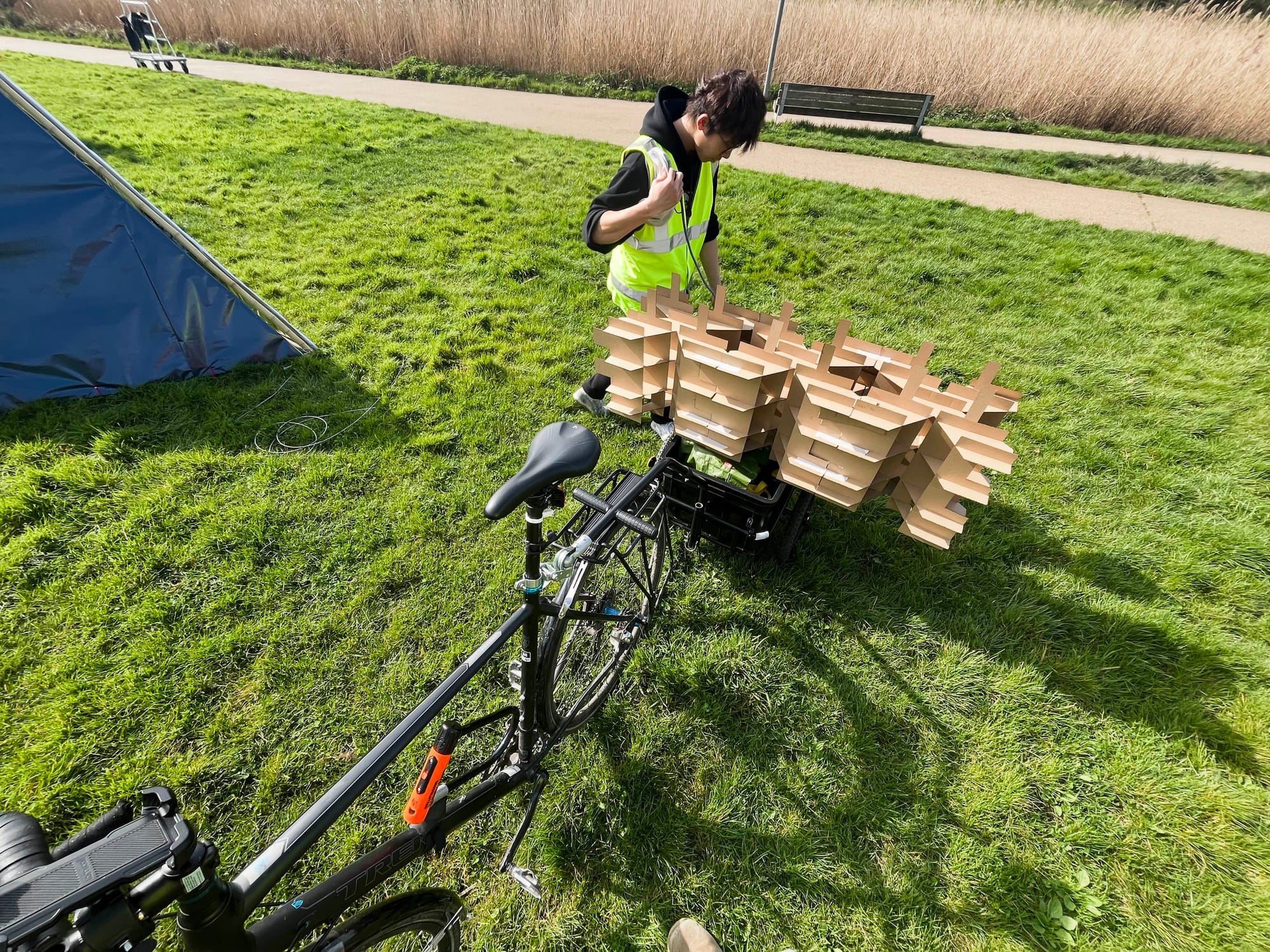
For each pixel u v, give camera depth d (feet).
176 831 2.79
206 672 7.64
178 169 22.68
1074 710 7.59
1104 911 5.92
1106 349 14.52
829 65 37.73
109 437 10.66
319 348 13.56
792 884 6.13
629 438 11.62
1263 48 33.71
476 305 15.42
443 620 8.39
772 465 8.18
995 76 35.88
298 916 3.61
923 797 6.77
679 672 7.82
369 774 3.87
